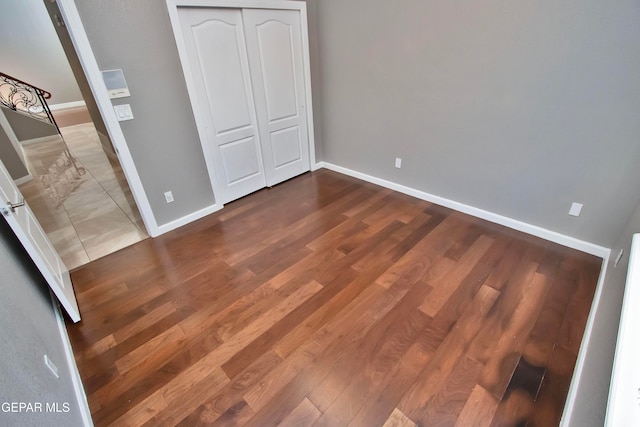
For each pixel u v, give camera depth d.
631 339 0.90
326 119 4.05
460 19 2.50
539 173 2.54
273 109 3.58
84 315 2.11
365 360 1.75
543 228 2.68
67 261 2.65
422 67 2.88
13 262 1.68
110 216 3.33
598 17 1.94
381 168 3.72
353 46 3.31
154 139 2.73
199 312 2.10
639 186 2.12
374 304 2.11
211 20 2.79
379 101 3.37
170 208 3.03
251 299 2.20
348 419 1.49
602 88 2.07
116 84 2.40
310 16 3.46
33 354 1.28
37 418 1.05
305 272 2.43
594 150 2.23
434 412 1.50
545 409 1.49
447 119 2.91
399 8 2.80
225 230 3.04
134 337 1.94
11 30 7.98
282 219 3.19
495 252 2.55
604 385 0.99
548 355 1.73
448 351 1.78
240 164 3.51
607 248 2.39
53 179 4.26
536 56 2.25
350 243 2.75
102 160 4.89
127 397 1.61
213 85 2.99
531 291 2.15
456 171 3.06
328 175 4.21
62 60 8.81
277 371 1.71
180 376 1.70
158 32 2.51
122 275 2.48
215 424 1.49
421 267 2.42
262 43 3.21
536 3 2.13
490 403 1.52
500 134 2.64
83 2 2.11
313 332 1.92
